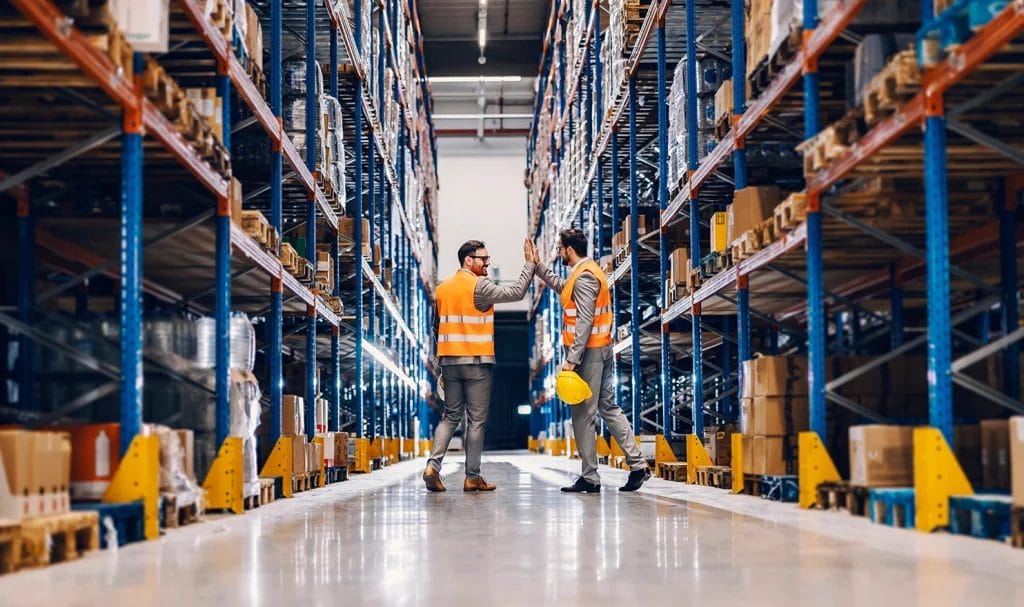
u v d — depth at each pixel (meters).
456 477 13.01
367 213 16.92
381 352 16.50
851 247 8.34
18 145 6.30
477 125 35.53
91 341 6.46
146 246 6.44
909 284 9.47
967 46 4.60
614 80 14.95
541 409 31.97
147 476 4.84
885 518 5.37
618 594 3.12
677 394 15.31
